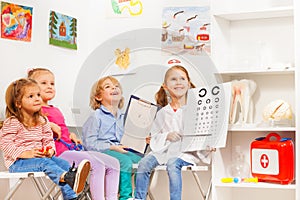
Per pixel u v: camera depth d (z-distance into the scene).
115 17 3.88
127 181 3.22
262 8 3.47
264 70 3.23
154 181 3.64
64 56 3.64
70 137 3.34
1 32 3.05
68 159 3.07
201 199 3.52
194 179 3.54
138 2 3.80
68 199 2.78
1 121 2.92
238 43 3.55
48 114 3.20
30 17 3.29
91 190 3.05
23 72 3.22
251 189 3.47
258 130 3.23
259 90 3.47
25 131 2.84
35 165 2.71
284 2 3.42
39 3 3.37
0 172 2.77
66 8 3.67
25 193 3.19
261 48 3.39
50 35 3.48
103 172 3.06
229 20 3.56
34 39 3.33
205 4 3.56
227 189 3.46
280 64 3.22
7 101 2.85
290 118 3.21
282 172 3.12
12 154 2.70
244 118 3.30
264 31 3.48
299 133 3.07
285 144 3.13
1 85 3.02
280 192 3.39
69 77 3.69
